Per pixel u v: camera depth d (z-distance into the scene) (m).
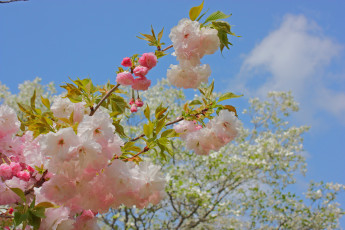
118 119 1.03
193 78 1.03
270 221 3.52
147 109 1.01
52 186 0.81
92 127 0.80
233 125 1.03
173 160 3.36
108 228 3.35
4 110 0.93
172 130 0.99
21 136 1.02
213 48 0.95
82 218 0.87
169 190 2.88
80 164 0.78
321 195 3.62
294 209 3.50
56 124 0.93
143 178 0.86
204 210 3.36
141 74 0.99
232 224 3.51
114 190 0.83
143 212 3.16
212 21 0.97
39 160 0.92
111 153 0.81
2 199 0.88
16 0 1.08
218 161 3.42
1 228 0.90
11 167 0.90
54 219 0.82
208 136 1.06
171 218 3.37
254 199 3.52
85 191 0.82
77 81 1.01
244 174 3.49
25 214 0.79
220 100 1.10
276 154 3.71
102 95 1.07
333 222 3.48
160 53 0.99
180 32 0.94
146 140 0.98
